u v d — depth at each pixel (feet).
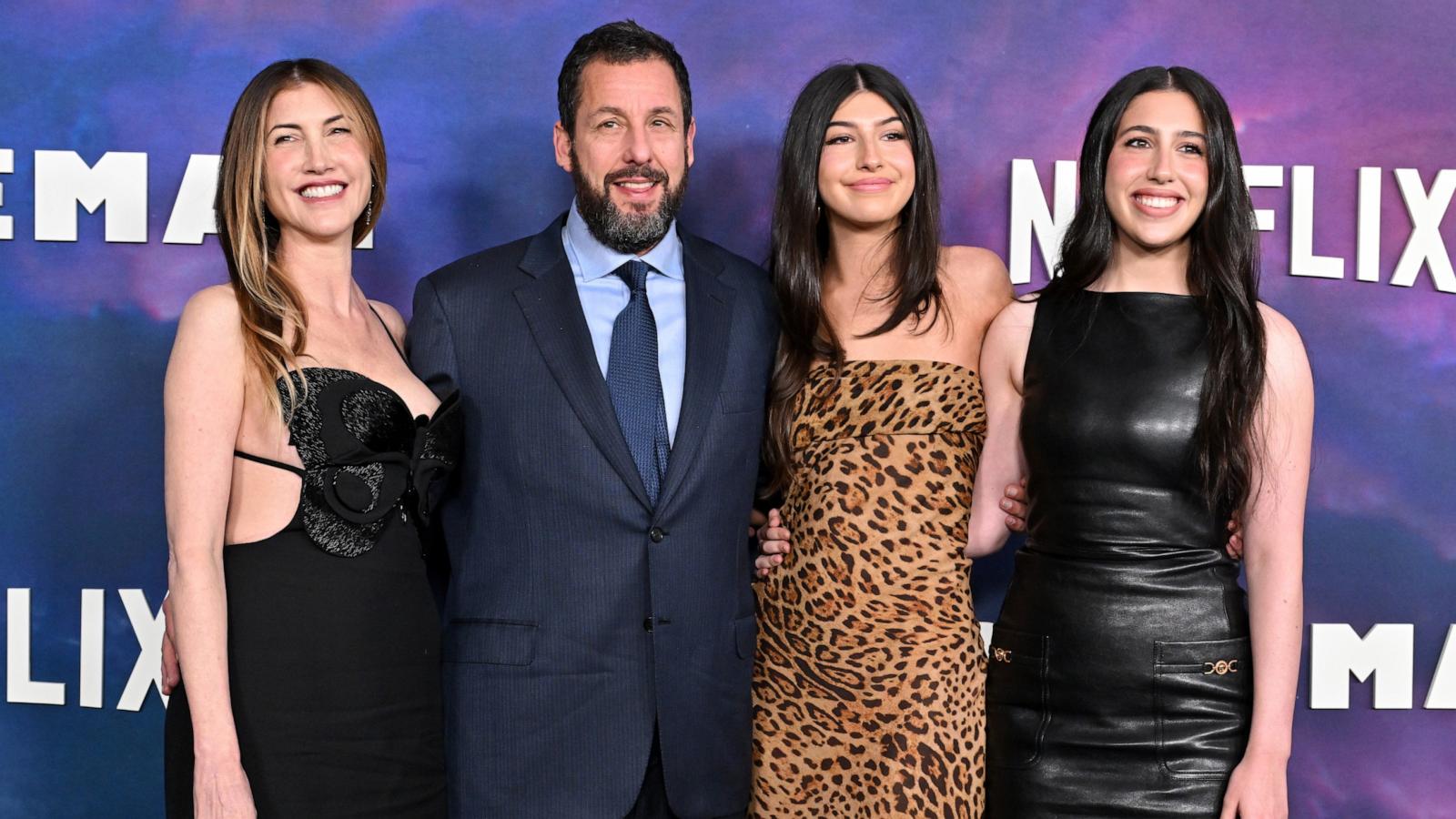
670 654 6.70
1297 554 6.62
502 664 6.68
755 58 9.28
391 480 6.27
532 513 6.73
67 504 9.39
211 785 5.78
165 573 9.39
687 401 6.87
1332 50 9.16
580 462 6.70
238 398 6.02
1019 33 9.25
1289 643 6.55
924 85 9.27
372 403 6.27
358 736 6.09
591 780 6.66
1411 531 9.23
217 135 9.29
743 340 7.20
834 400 7.15
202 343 6.00
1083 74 9.25
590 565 6.69
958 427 7.13
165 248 9.34
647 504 6.72
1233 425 6.55
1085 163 7.15
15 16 9.29
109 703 9.43
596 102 6.92
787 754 7.15
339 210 6.45
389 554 6.31
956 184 9.29
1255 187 9.20
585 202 7.01
